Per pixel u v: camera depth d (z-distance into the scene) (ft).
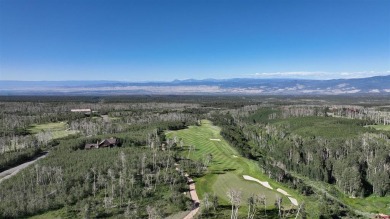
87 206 339.36
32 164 472.44
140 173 448.65
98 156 497.46
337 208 399.24
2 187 385.09
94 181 407.23
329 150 622.95
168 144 618.03
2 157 522.06
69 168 437.99
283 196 419.74
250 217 345.31
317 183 535.19
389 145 651.25
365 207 451.94
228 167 530.27
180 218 339.36
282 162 613.93
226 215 348.79
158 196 389.19
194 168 506.48
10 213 326.24
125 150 539.70
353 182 492.13
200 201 383.65
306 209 382.42
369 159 576.61
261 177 492.95
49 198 360.48
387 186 495.82
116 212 344.69
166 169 477.77
